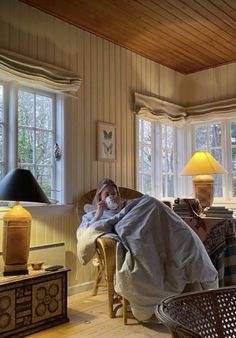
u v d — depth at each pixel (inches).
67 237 137.6
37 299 100.2
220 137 191.9
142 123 179.2
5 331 92.0
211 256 122.3
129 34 154.1
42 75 129.2
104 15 136.9
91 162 149.4
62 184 138.4
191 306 35.2
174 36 156.6
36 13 131.0
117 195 132.0
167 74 193.6
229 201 185.6
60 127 140.2
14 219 100.8
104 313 115.1
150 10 133.4
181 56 179.5
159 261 102.6
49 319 103.0
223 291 38.2
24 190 98.7
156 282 99.3
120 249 104.6
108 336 96.0
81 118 146.3
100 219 119.3
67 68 141.3
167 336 95.3
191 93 201.8
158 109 183.8
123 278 100.7
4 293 92.3
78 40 146.4
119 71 164.9
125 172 164.9
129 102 168.9
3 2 120.9
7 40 121.3
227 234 122.4
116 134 161.0
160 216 107.8
